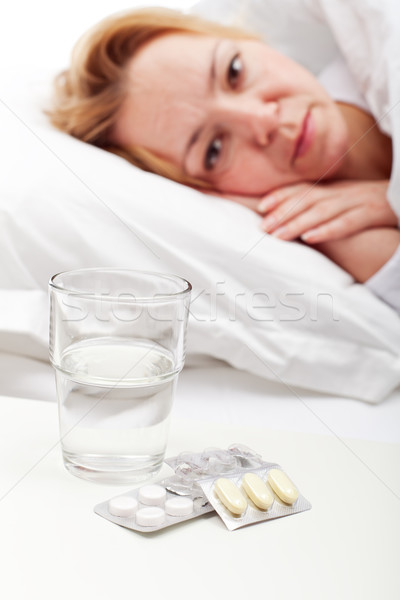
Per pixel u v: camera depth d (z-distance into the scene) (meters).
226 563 0.43
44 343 0.92
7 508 0.48
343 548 0.45
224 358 0.96
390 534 0.47
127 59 0.99
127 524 0.46
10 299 0.92
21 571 0.41
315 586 0.41
